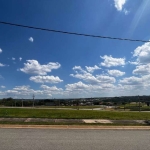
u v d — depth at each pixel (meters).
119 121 14.60
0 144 7.96
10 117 15.27
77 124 13.02
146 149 7.54
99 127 12.61
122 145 8.14
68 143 8.33
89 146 7.89
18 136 9.59
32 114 17.38
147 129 12.42
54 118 15.24
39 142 8.41
